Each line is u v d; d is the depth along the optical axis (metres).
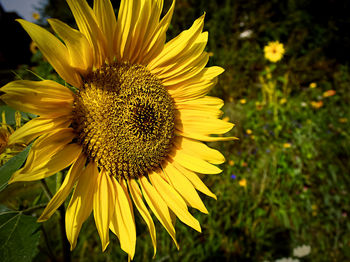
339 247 0.54
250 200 0.55
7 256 0.16
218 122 0.24
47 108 0.16
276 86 0.99
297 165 0.67
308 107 0.87
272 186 0.59
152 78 0.22
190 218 0.21
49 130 0.16
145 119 0.21
